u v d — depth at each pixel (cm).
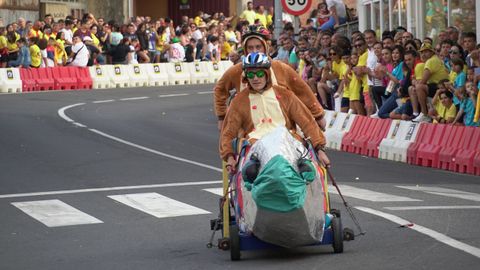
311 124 1172
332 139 2659
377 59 2630
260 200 1093
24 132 2798
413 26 3178
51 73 4472
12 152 2409
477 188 1831
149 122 3131
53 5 5466
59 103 3719
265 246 1164
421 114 2412
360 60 2670
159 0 6519
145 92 4325
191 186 1861
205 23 5509
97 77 4628
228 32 5272
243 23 5259
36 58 4431
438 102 2375
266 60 1162
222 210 1202
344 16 3684
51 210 1628
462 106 2259
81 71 4581
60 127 2931
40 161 2261
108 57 4794
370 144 2459
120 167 2153
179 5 6506
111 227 1453
